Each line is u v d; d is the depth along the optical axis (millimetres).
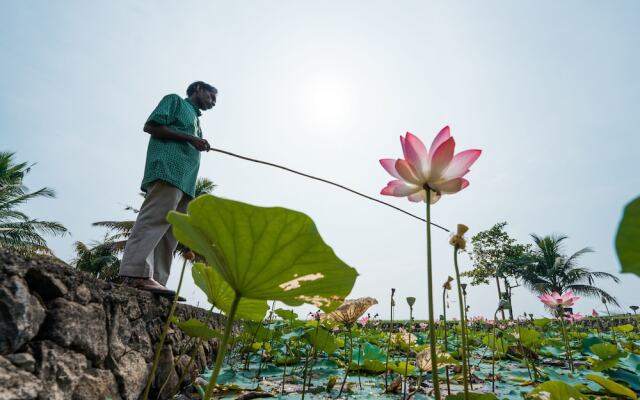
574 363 4457
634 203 637
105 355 1896
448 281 2760
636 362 3414
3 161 15414
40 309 1507
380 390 3029
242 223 1202
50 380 1470
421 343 7004
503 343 4648
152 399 2418
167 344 2689
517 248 23359
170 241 3297
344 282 1362
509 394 2770
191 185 3234
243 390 2957
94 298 1872
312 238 1207
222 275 1340
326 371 3920
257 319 2303
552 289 24016
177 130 3082
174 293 2719
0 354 1302
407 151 1561
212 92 3861
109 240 19172
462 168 1526
